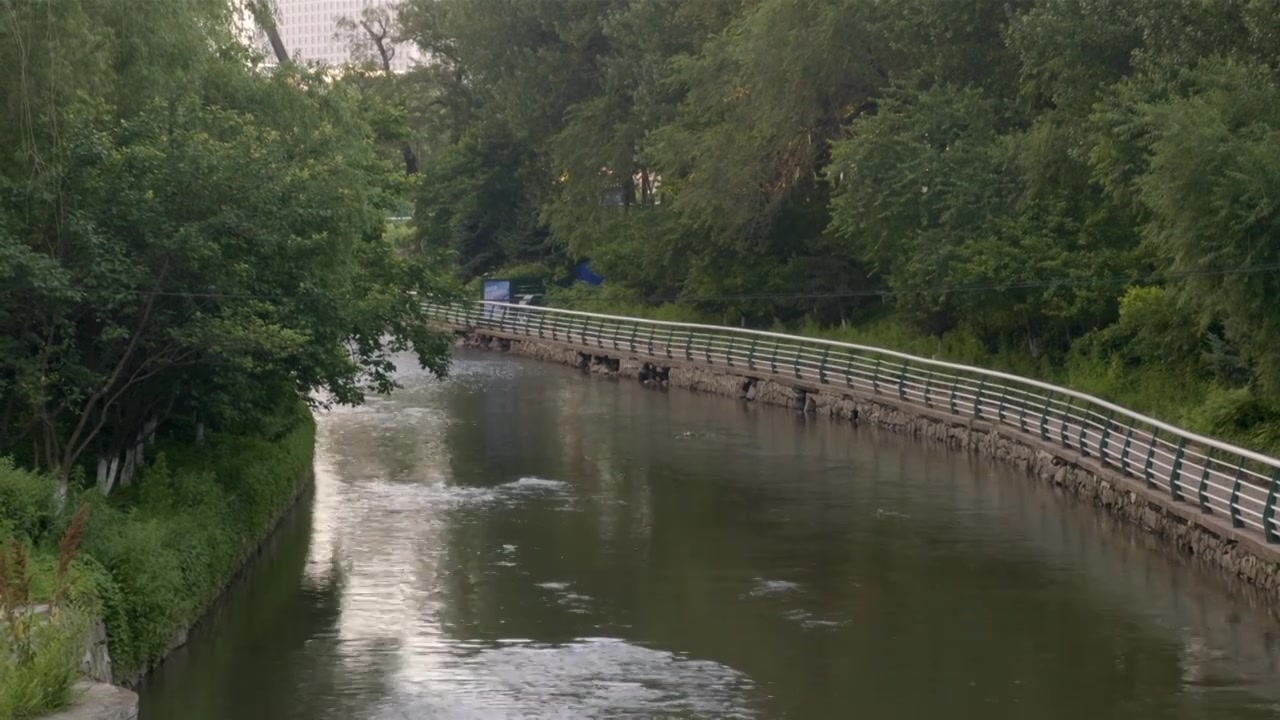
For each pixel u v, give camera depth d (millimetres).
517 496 32031
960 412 38875
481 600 23047
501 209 78625
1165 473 27438
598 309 65438
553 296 70500
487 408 47688
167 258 21375
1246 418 29250
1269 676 19031
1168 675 19141
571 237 69375
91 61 21797
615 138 66188
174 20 24234
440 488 33031
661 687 18734
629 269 64562
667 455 37719
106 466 23391
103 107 22078
